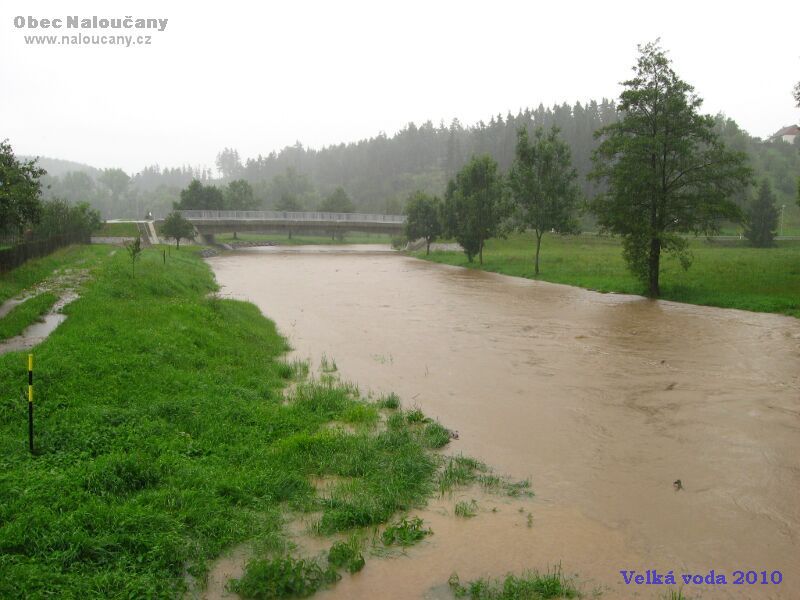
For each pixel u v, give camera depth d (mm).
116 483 7715
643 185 30594
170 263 40844
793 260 41906
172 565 6391
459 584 6305
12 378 11039
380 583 6336
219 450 9398
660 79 30422
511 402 13102
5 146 25547
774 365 16594
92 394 10992
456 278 46000
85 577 5840
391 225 93688
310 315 26516
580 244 76750
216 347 16188
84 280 25953
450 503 8250
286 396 13258
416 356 17922
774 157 150750
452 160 183250
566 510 8062
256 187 176125
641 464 9648
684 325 23422
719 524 7699
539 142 46062
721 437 10875
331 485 8672
